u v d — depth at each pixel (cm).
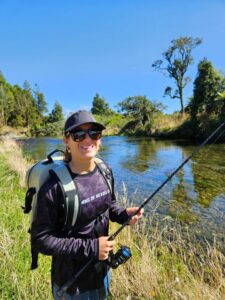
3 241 346
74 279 172
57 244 157
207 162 1254
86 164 169
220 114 2348
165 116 4166
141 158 1515
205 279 343
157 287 293
